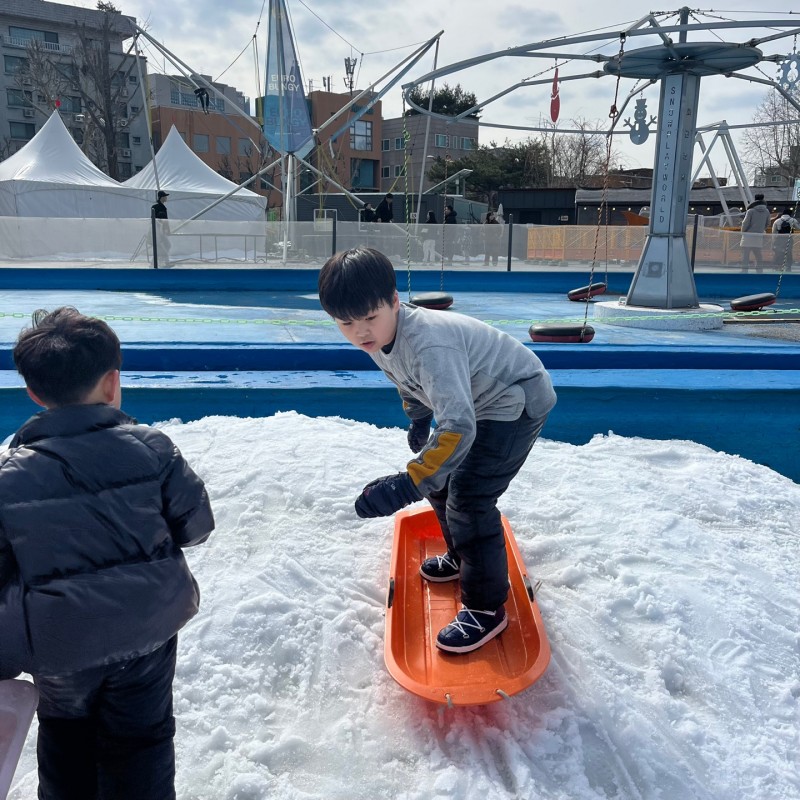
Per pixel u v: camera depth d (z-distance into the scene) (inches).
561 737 76.5
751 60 297.0
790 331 310.8
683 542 117.7
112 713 57.5
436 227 601.0
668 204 337.7
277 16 645.3
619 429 194.1
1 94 1959.9
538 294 561.0
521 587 98.7
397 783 70.7
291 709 80.9
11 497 51.7
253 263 621.0
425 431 98.5
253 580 100.3
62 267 566.6
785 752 76.6
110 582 53.6
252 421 166.1
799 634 96.3
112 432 56.7
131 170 2004.2
